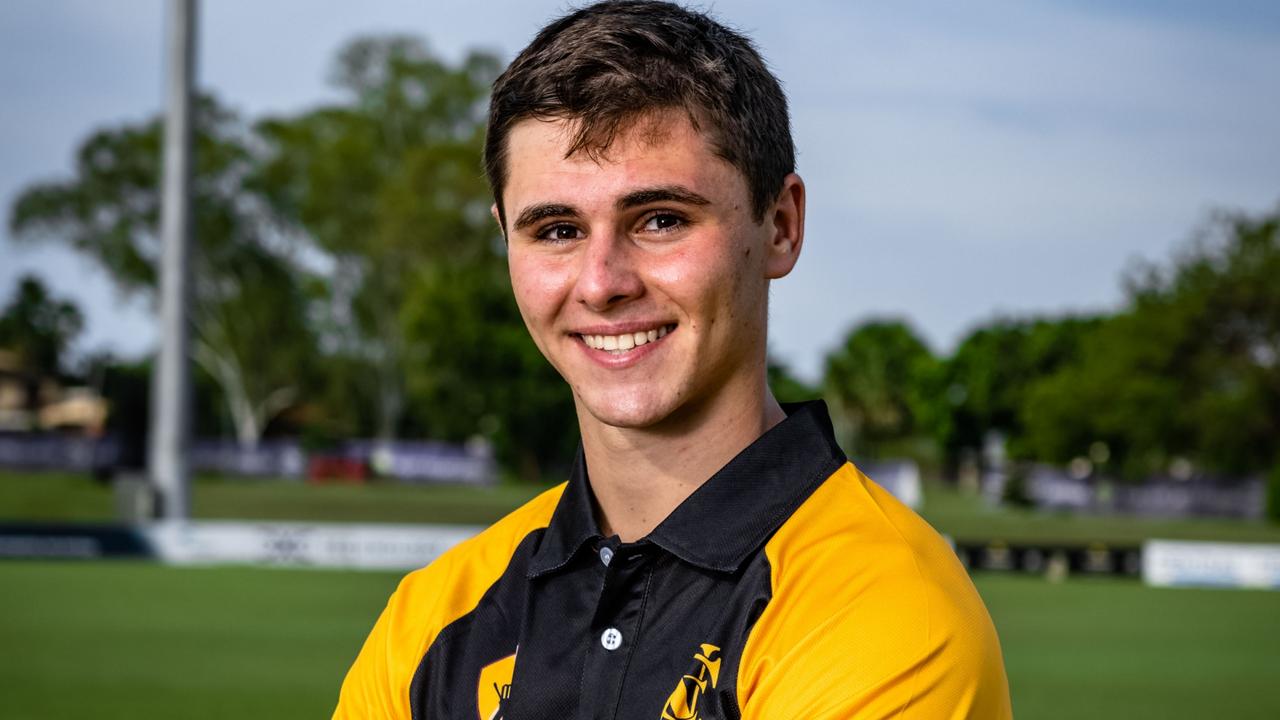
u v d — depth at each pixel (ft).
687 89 4.35
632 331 4.47
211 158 177.27
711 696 4.33
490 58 181.88
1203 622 46.85
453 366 159.74
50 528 65.46
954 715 4.14
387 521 108.06
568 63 4.37
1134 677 34.35
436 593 5.23
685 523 4.52
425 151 168.55
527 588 4.86
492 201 4.87
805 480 4.60
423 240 168.45
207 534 65.41
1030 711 29.40
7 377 224.74
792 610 4.32
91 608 46.32
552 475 169.37
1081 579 64.23
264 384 189.26
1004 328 203.62
